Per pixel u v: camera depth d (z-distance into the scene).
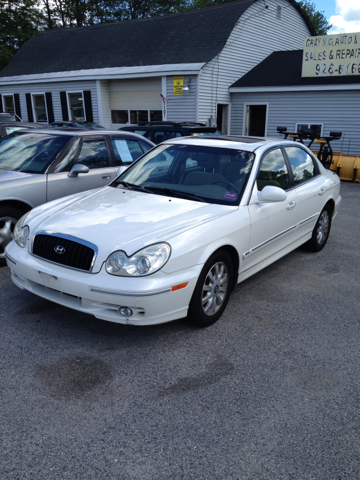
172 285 2.95
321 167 5.61
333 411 2.52
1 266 4.68
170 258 2.94
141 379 2.77
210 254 3.23
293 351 3.19
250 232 3.76
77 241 3.02
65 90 19.22
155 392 2.64
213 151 4.21
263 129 17.72
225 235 3.41
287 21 20.19
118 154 5.84
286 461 2.12
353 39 14.35
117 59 18.03
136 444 2.20
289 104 16.11
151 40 18.34
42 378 2.74
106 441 2.22
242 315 3.78
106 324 3.49
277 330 3.52
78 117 19.44
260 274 4.86
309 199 4.93
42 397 2.55
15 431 2.27
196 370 2.89
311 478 2.03
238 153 4.11
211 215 3.43
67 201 3.86
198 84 15.12
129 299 2.82
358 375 2.91
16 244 3.50
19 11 29.11
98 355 3.03
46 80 19.45
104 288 2.84
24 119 21.83
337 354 3.18
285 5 19.70
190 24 18.20
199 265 3.14
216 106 16.44
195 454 2.15
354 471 2.08
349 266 5.23
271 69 17.61
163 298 2.92
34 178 4.79
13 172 4.94
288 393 2.68
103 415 2.42
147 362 2.97
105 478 1.98
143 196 3.80
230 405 2.54
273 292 4.34
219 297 3.58
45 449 2.15
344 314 3.87
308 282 4.65
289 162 4.69
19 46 29.27
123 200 3.72
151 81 16.64
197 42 16.55
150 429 2.32
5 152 5.49
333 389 2.74
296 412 2.50
